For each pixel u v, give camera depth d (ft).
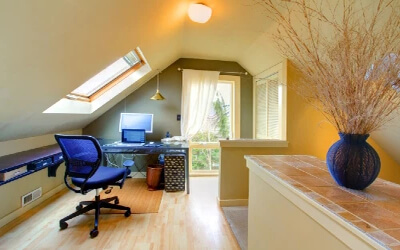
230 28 8.63
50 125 8.46
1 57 3.47
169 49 10.16
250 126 13.38
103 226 7.07
